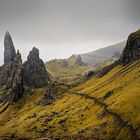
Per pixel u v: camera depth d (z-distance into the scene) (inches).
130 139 6934.1
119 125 7637.8
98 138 7790.4
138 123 7150.6
